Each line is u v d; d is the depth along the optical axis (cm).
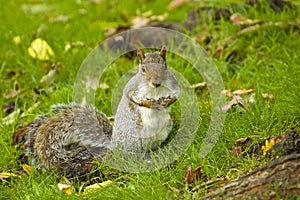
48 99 1004
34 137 886
